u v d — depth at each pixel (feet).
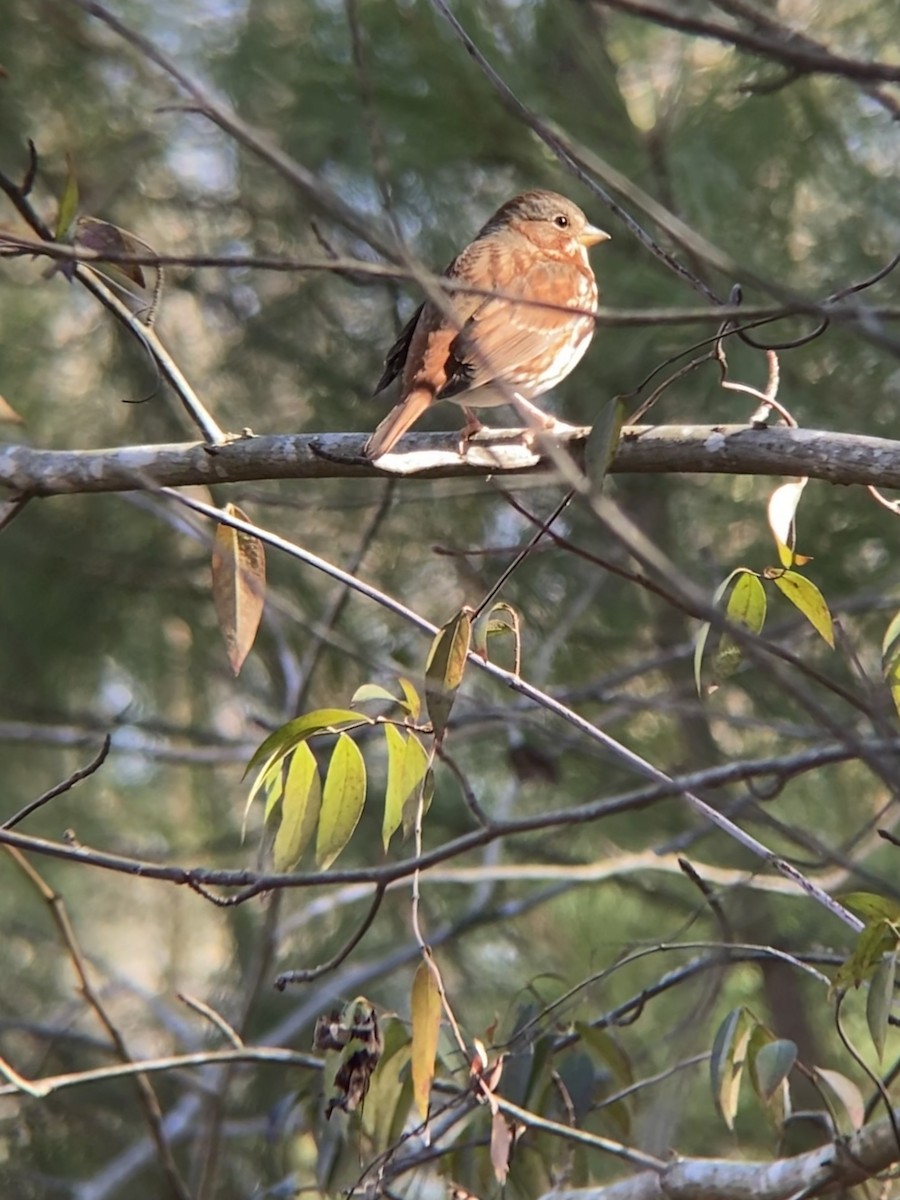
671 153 32.32
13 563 37.78
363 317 36.99
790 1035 34.12
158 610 38.93
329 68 32.83
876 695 19.58
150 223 37.29
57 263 21.35
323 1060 22.56
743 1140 34.04
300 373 37.22
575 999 26.94
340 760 19.92
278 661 38.50
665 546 36.27
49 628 38.04
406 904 38.04
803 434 20.16
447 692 19.60
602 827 36.52
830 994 19.48
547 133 16.07
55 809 40.88
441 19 31.94
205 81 34.91
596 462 18.57
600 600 37.19
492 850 36.81
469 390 25.41
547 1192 22.33
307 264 15.37
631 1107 25.11
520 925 38.29
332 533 37.88
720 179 32.01
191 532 32.60
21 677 38.60
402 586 38.14
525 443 22.52
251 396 37.50
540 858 38.22
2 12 35.06
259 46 34.06
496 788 38.37
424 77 32.48
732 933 24.93
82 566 38.14
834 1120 19.63
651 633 37.55
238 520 21.76
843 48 30.63
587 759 36.91
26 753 40.57
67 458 22.97
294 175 14.12
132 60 35.60
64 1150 38.24
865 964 19.13
